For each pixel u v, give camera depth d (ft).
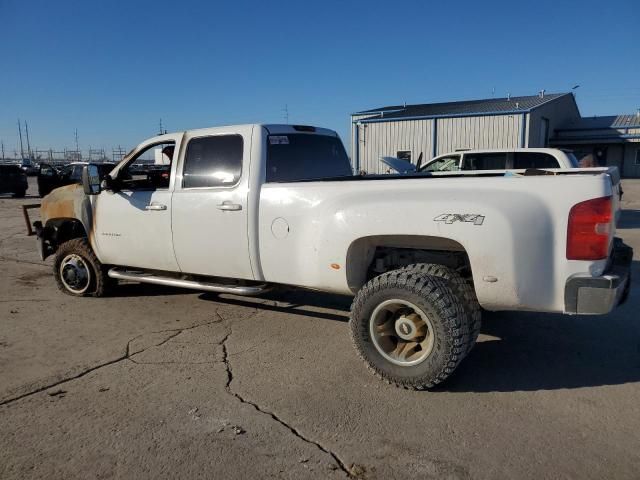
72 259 20.47
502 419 11.03
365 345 12.67
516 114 77.00
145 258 17.75
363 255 13.52
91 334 16.43
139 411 11.43
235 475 9.17
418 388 12.19
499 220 11.27
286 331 16.63
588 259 10.87
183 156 16.63
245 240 15.10
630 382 12.82
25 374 13.42
